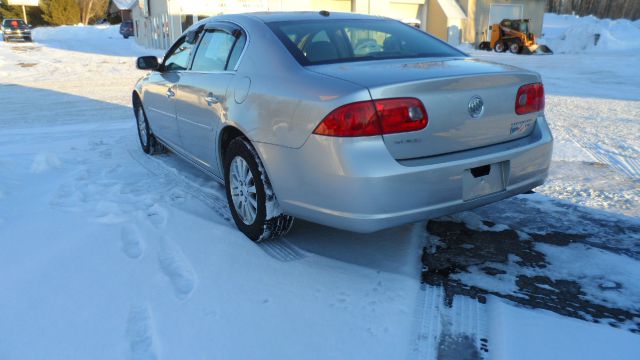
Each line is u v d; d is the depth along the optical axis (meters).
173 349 2.39
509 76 3.05
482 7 33.81
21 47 30.20
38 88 12.54
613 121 8.14
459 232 3.70
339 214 2.76
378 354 2.37
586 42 30.53
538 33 36.28
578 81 14.32
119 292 2.86
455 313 2.69
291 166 2.94
